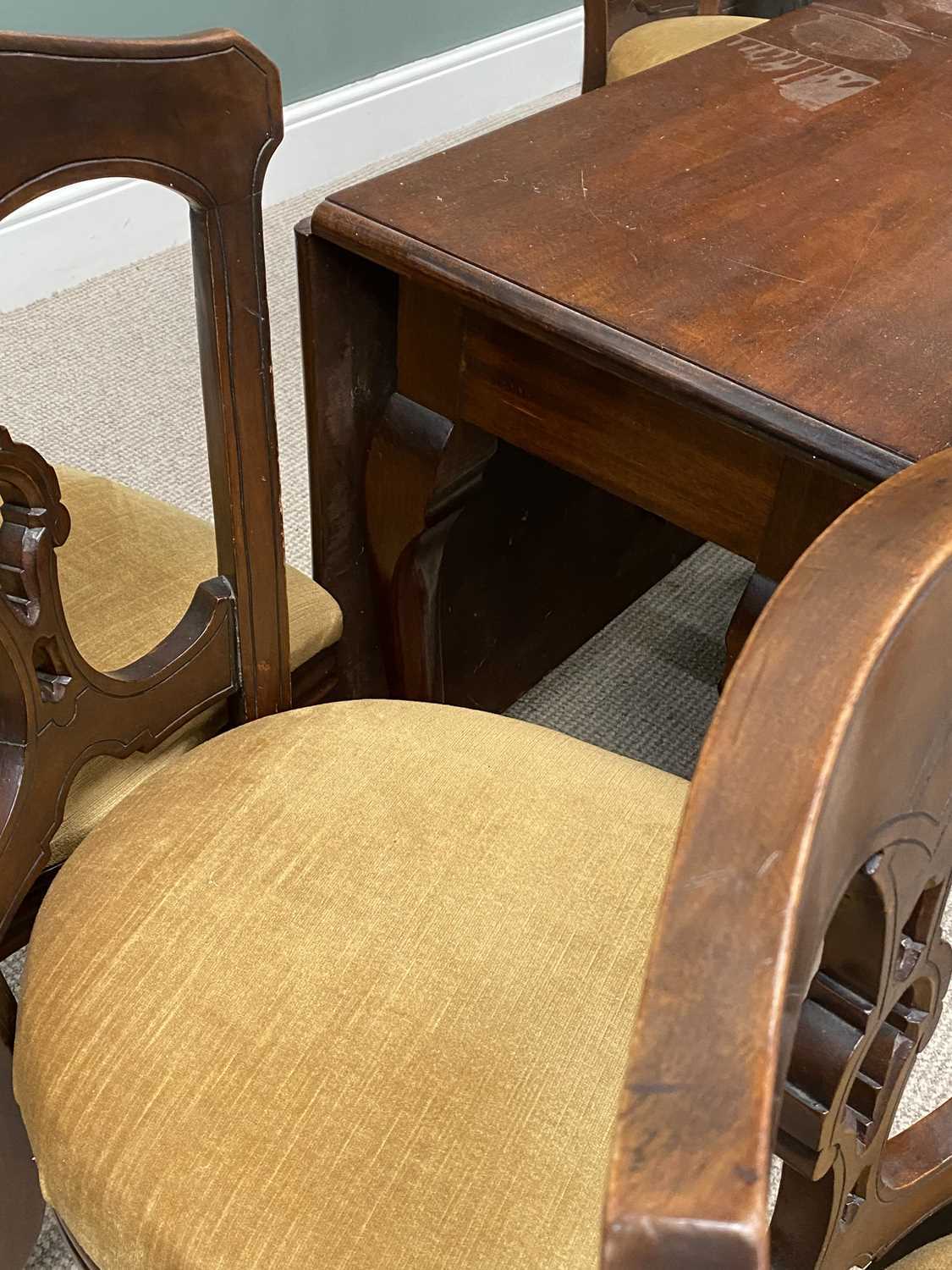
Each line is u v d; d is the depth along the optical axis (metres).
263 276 0.70
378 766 0.76
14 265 2.06
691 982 0.26
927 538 0.31
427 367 0.97
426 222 0.90
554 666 1.57
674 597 1.72
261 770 0.76
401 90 2.57
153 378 1.99
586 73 1.74
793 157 1.03
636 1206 0.23
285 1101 0.60
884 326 0.82
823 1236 0.54
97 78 0.58
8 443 0.58
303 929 0.67
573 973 0.66
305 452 1.86
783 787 0.28
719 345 0.80
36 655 0.66
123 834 0.73
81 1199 0.60
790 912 0.26
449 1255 0.55
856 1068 0.44
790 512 0.81
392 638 1.19
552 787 0.76
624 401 0.86
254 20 2.20
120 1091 0.61
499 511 1.28
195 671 0.79
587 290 0.84
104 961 0.66
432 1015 0.64
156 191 2.21
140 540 0.92
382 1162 0.58
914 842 0.37
